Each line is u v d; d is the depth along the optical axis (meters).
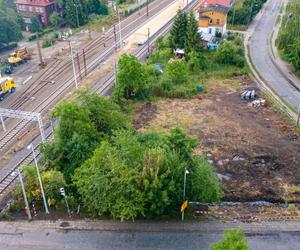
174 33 70.75
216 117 50.62
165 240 30.08
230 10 88.31
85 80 60.91
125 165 30.31
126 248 29.41
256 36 82.56
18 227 31.77
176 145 32.66
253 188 36.91
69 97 55.28
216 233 30.72
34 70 65.69
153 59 66.69
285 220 32.31
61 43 78.44
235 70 65.50
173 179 30.73
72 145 36.81
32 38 82.06
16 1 90.62
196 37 68.12
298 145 44.12
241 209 33.66
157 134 38.78
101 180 30.22
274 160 41.31
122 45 75.44
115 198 30.05
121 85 53.19
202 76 63.09
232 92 58.19
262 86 60.38
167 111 52.38
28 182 34.78
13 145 44.22
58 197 34.16
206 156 41.88
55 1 90.75
